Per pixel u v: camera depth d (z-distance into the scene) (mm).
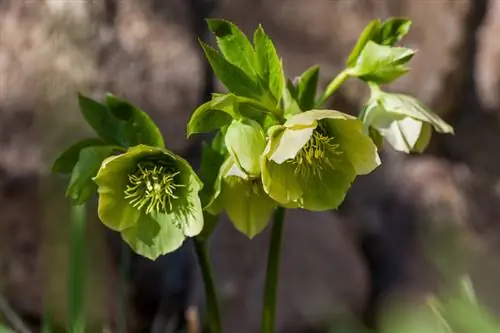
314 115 871
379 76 930
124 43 1238
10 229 1191
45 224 1193
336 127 900
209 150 919
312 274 1237
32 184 1195
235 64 909
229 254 1226
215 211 911
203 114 893
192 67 1250
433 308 916
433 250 1298
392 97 930
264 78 908
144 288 1229
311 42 1290
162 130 1233
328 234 1263
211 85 1255
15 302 1191
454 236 1310
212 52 905
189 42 1258
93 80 1223
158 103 1237
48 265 1190
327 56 1290
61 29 1224
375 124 930
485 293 1292
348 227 1297
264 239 1233
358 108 1291
